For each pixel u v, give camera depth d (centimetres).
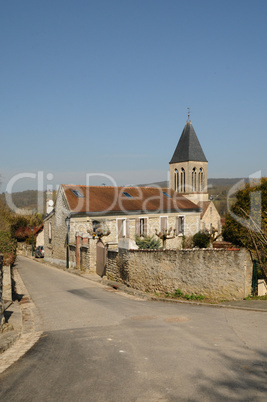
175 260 1330
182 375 514
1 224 3206
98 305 1189
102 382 501
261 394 446
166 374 520
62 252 2895
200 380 494
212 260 1220
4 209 3516
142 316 980
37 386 498
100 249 2077
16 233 4922
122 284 1658
